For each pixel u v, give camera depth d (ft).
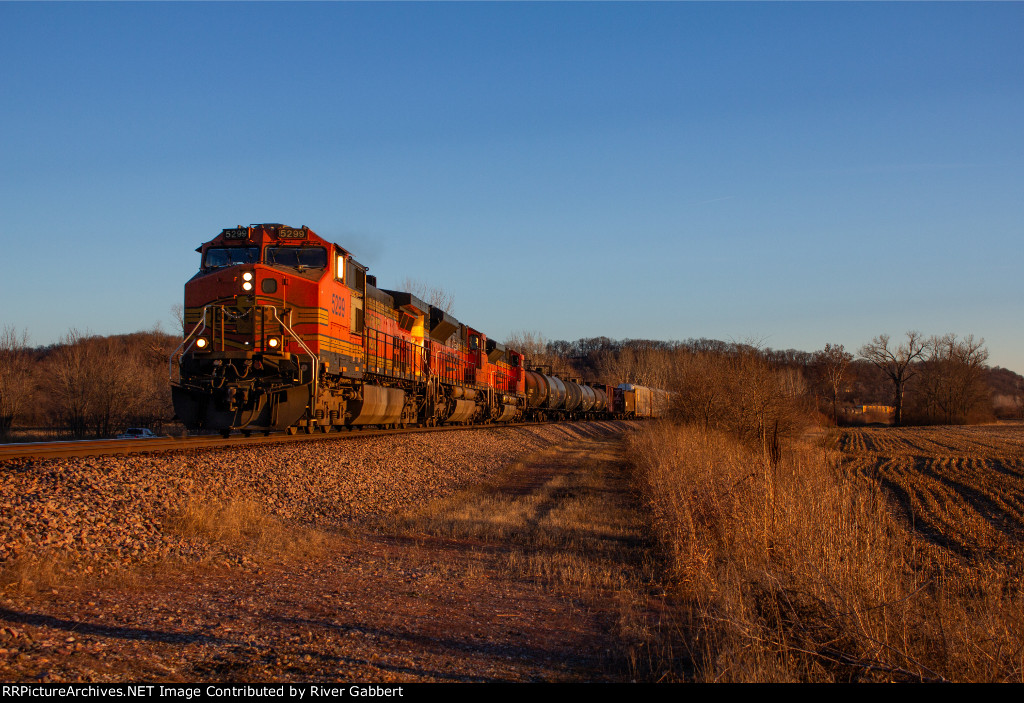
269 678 21.39
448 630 28.37
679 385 113.09
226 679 20.98
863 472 102.06
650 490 66.90
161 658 21.95
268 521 42.42
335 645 25.08
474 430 118.32
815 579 26.50
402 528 49.75
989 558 45.01
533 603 33.47
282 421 62.28
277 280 62.90
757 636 23.93
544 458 112.57
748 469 51.29
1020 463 117.39
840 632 24.49
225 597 29.43
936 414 313.94
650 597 35.35
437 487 69.41
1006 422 346.33
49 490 35.53
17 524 30.83
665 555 43.80
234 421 61.82
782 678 21.85
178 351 61.52
